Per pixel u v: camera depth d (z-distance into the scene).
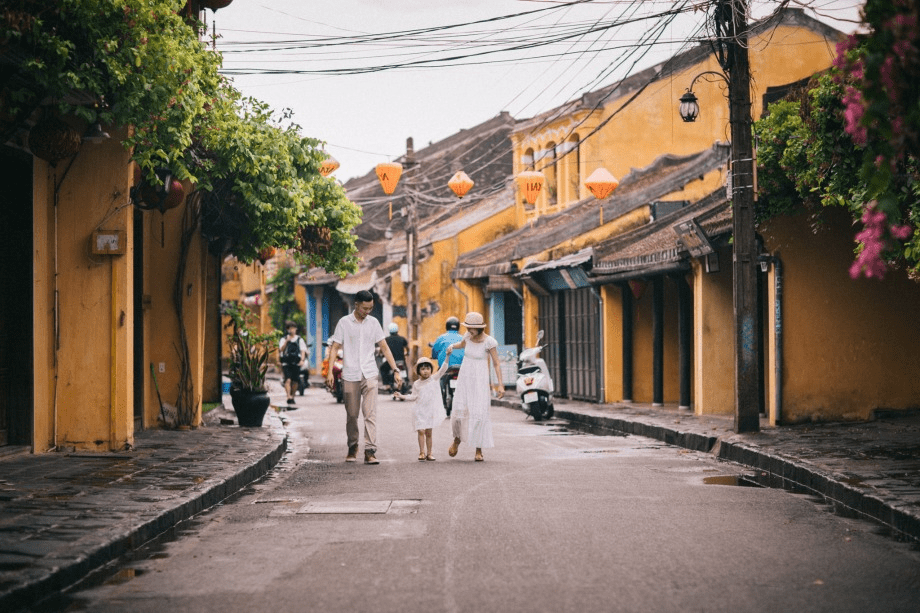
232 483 11.02
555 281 27.56
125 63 10.05
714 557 7.31
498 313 34.41
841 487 10.02
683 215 24.56
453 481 11.55
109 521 8.15
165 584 6.66
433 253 36.59
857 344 17.16
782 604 6.02
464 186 21.39
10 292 12.34
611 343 24.78
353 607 5.99
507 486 11.08
